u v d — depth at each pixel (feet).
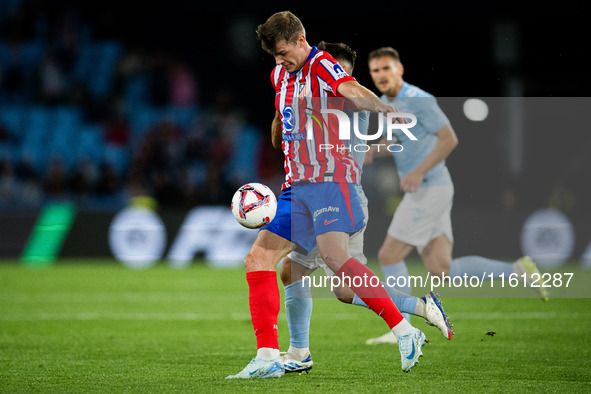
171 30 254.47
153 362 64.39
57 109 232.53
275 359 55.57
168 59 250.37
